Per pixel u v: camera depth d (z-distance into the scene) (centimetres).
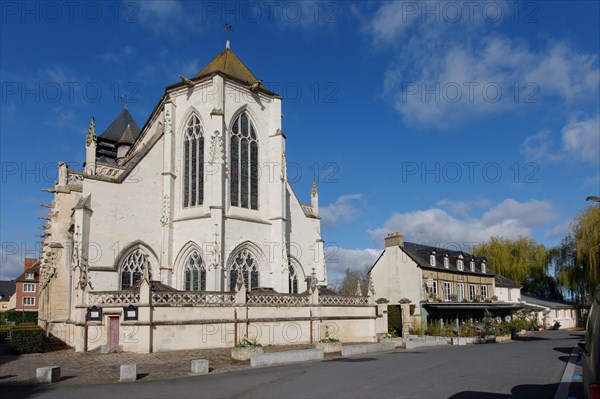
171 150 3319
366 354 2402
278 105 3566
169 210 3228
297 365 1922
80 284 2516
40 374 1548
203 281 3077
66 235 3422
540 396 1187
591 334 809
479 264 5903
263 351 2117
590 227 5247
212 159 3123
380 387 1321
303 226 3938
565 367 1762
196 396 1253
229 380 1533
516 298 6650
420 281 4744
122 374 1573
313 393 1250
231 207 3203
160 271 3155
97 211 3002
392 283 4984
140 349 2259
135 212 3150
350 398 1173
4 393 1384
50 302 3347
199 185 3231
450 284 5222
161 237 3222
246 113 3422
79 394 1324
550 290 7531
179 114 3394
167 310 2352
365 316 3259
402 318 4431
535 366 1791
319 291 3117
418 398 1161
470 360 2020
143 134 4075
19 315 7050
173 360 2052
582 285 5712
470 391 1255
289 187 3888
